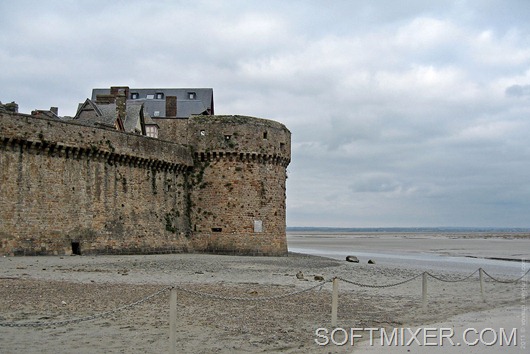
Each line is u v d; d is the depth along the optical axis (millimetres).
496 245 142750
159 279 34094
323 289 32562
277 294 29062
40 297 25094
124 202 52906
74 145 48156
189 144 60281
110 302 24641
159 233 56219
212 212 59250
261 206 59625
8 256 43156
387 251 102375
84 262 42750
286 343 18891
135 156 53656
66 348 17156
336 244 143000
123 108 66812
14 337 18328
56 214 46969
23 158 44781
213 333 19922
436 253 96562
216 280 34781
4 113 43406
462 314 25672
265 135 60188
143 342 18234
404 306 27688
